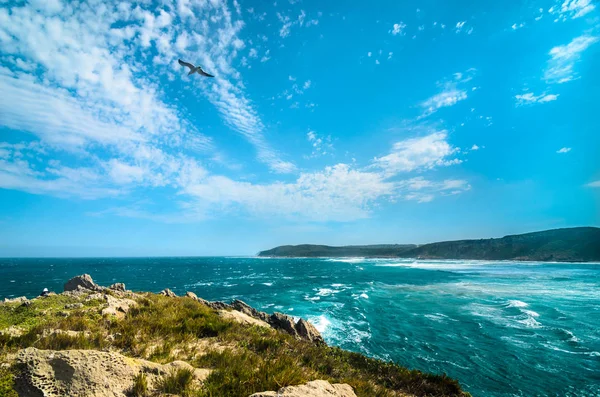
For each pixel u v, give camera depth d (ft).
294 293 130.62
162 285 167.84
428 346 57.88
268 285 164.35
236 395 17.70
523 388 41.93
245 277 222.89
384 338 62.90
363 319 79.20
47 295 50.16
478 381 43.83
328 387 17.21
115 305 42.45
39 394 13.87
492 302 100.99
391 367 33.12
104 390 15.15
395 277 201.98
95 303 43.86
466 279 178.91
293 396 14.76
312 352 32.53
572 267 281.33
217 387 17.99
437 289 136.67
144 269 342.64
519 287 137.90
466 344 58.90
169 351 26.37
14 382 14.08
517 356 52.60
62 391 14.29
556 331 66.28
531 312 83.82
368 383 26.37
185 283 178.91
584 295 113.29
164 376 18.16
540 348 56.29
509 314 82.79
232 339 32.91
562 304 95.81
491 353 54.08
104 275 243.19
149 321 35.22
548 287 137.18
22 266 426.51
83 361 15.89
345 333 66.49
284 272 277.44
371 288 145.28
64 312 38.29
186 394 16.87
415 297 114.73
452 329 69.05
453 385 29.35
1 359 18.44
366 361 34.27
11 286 158.10
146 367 18.43
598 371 46.57
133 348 26.81
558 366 48.52
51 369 14.97
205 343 31.01
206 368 23.20
